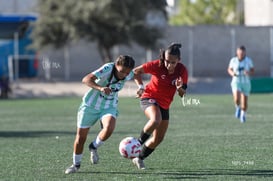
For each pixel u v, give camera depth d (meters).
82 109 27.53
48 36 112.75
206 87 117.00
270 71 135.00
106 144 39.22
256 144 38.34
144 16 112.81
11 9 133.88
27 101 93.25
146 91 28.75
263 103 81.19
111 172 28.30
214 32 135.75
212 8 192.88
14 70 114.44
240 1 191.12
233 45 120.06
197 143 39.25
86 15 108.44
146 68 28.09
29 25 117.75
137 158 29.19
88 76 26.83
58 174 27.89
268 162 30.83
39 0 113.12
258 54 136.62
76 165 28.28
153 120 27.77
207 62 135.50
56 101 92.19
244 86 55.22
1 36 116.69
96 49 129.88
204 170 28.66
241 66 55.25
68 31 109.81
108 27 110.25
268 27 136.75
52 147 38.34
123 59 26.62
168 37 131.25
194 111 69.25
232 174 27.52
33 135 46.31
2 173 28.34
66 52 121.50
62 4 110.50
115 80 27.20
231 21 193.12
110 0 108.44
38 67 119.69
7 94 104.25
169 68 27.52
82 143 27.89
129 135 45.22
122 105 81.62
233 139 41.34
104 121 27.67
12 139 43.59
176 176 27.11
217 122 55.47
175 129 49.12
